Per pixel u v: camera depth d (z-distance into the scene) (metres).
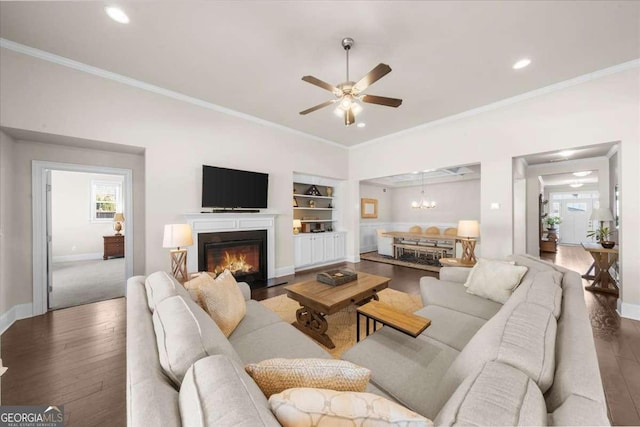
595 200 10.02
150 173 3.30
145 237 3.28
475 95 3.54
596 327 2.59
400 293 3.70
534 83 3.23
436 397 1.05
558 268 2.01
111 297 3.54
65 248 6.27
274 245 4.60
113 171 3.44
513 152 3.64
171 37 2.38
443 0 1.97
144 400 0.63
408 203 8.94
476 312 2.01
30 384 1.77
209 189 3.73
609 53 2.62
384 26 2.24
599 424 0.53
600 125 2.99
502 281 2.13
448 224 8.02
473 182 7.57
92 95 2.89
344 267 5.46
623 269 2.87
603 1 1.96
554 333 0.95
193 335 0.89
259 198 4.32
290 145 4.92
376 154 5.52
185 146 3.58
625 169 2.85
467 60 2.73
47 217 3.05
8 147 2.69
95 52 2.60
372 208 8.47
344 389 0.79
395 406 0.64
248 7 2.04
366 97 2.40
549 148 3.33
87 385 1.77
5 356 2.11
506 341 0.85
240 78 3.09
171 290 1.34
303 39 2.40
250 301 2.36
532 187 5.95
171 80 3.15
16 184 2.83
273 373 0.82
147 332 1.03
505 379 0.67
